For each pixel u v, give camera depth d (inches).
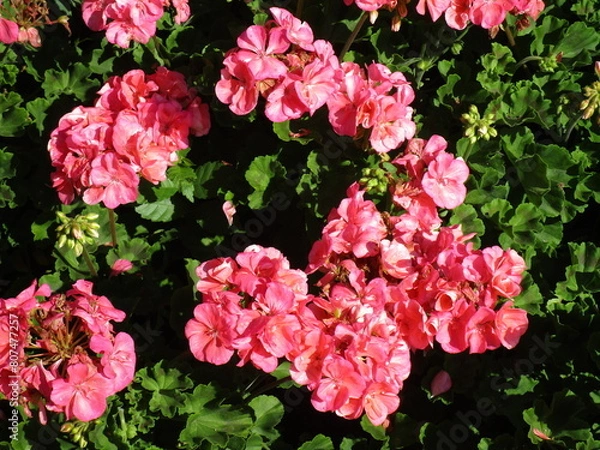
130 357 27.6
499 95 37.4
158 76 34.9
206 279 28.3
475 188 35.6
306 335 26.9
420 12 34.7
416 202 31.5
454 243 29.4
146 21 34.3
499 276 28.4
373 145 32.4
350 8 39.1
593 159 37.8
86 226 31.2
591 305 33.8
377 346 26.9
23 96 39.9
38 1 37.1
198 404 31.1
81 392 26.7
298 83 31.4
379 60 38.5
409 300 28.3
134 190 31.6
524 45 40.2
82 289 28.5
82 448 30.4
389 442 32.0
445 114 37.6
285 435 34.4
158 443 31.5
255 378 31.9
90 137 31.9
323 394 27.0
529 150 36.5
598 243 37.2
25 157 37.1
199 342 27.6
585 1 40.9
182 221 37.3
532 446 31.0
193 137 38.1
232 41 38.5
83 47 40.9
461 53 40.0
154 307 34.5
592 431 31.6
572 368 32.4
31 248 37.5
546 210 36.1
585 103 34.4
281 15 32.1
